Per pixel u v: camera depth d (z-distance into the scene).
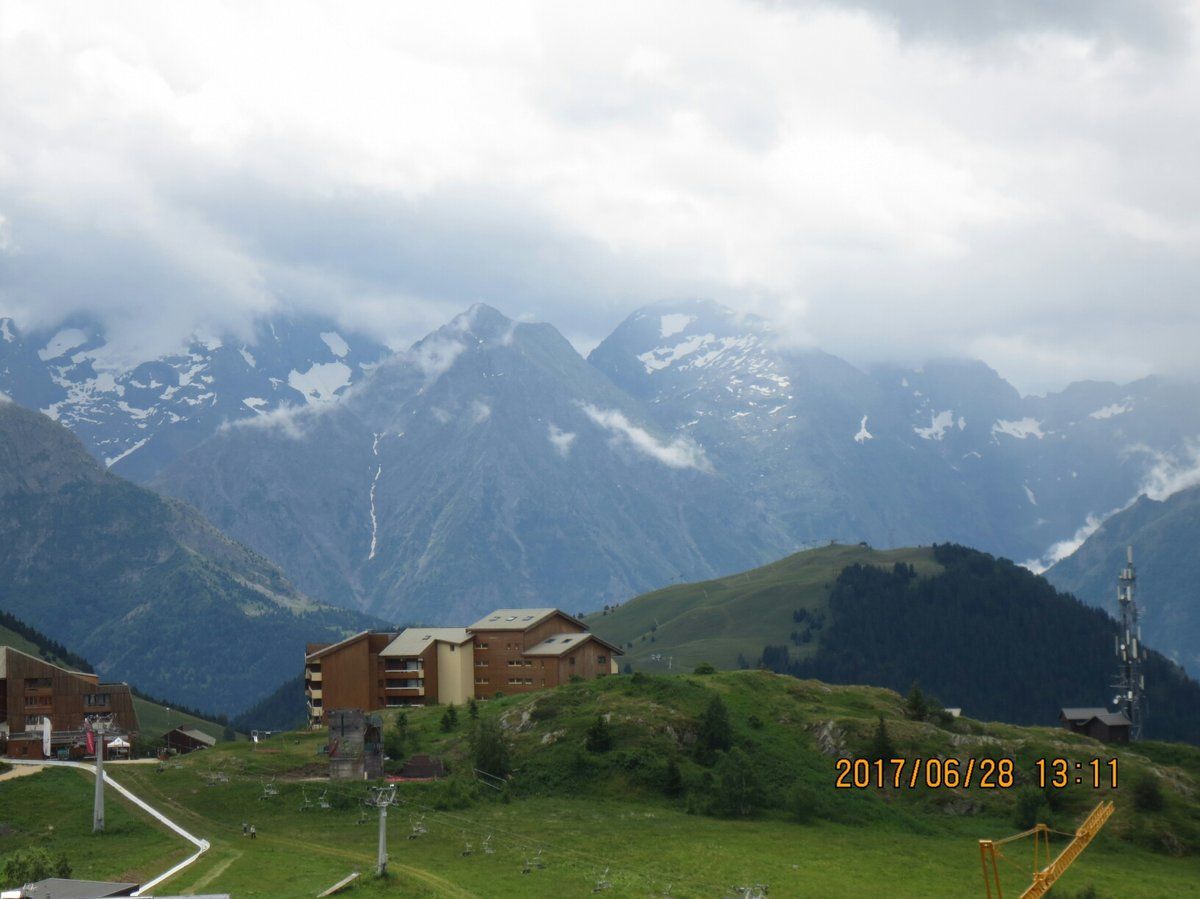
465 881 133.12
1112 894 142.25
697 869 140.25
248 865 137.75
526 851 145.38
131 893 118.75
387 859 140.75
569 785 176.75
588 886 131.75
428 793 170.12
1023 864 152.75
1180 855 165.75
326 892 126.75
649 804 171.75
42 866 131.88
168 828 155.50
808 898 131.50
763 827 162.50
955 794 178.38
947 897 134.62
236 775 180.12
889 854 152.25
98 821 154.25
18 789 172.50
